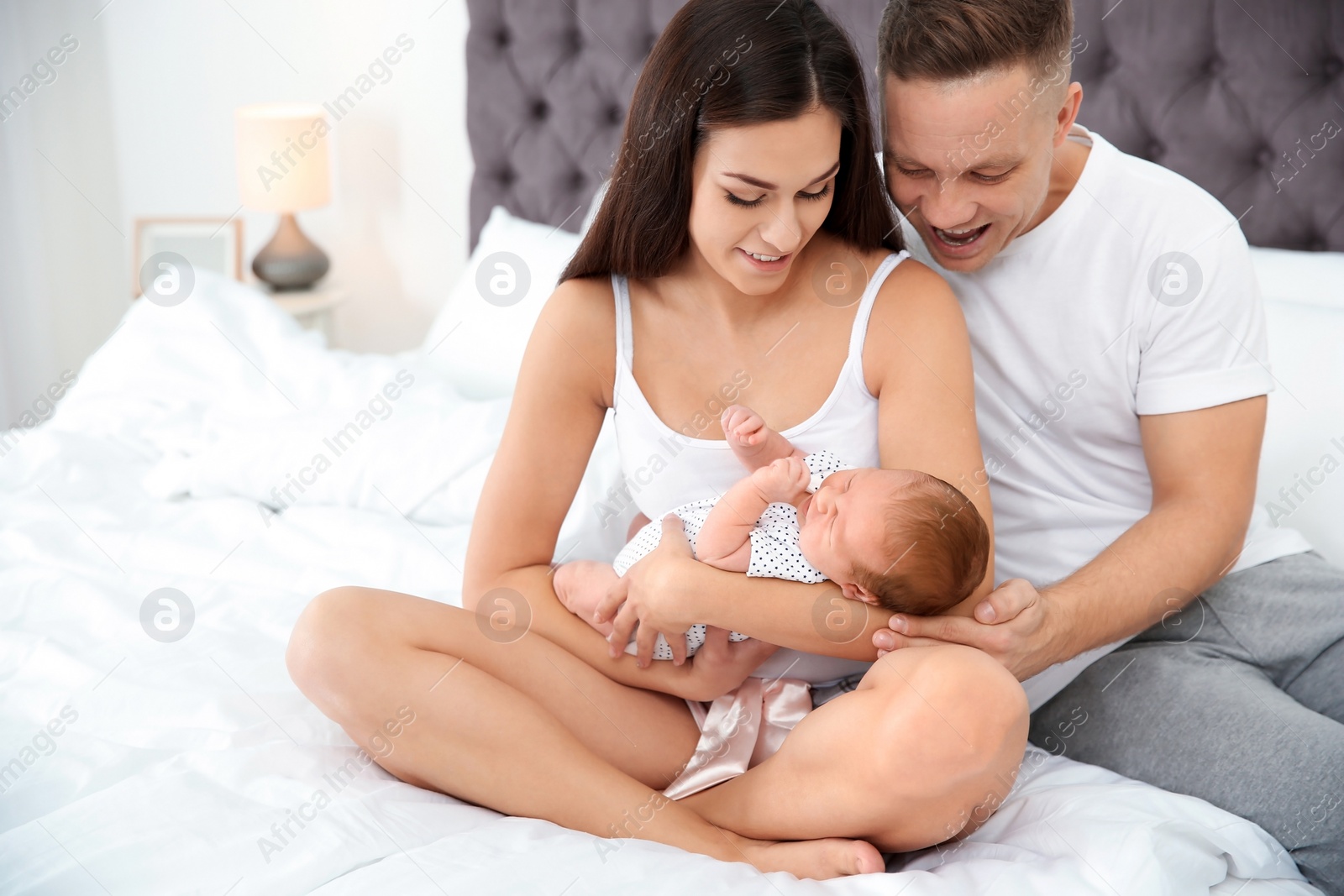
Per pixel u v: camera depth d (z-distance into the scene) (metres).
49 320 3.28
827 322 1.21
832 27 1.09
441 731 1.04
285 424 1.92
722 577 1.07
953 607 1.09
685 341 1.23
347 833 0.97
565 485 1.25
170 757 1.12
